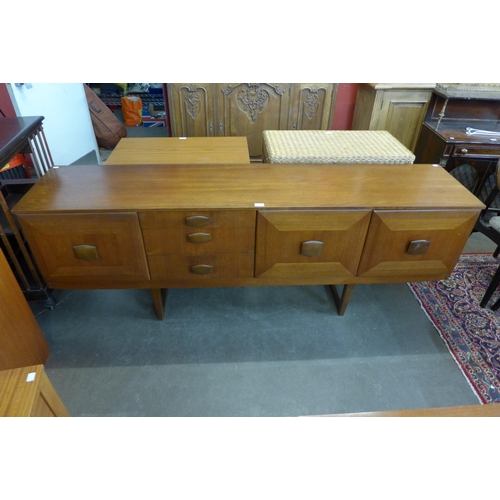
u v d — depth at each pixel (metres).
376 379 1.52
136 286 1.52
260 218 1.33
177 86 2.46
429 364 1.58
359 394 1.46
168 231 1.34
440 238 1.43
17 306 1.34
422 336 1.70
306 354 1.61
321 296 1.89
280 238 1.38
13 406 0.81
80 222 1.29
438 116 2.49
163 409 1.39
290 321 1.75
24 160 2.07
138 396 1.43
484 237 2.36
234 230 1.36
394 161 1.69
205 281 1.51
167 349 1.61
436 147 2.29
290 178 1.51
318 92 2.54
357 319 1.78
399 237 1.41
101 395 1.43
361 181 1.50
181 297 1.86
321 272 1.50
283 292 1.91
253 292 1.91
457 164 2.25
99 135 3.25
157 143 1.90
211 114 2.58
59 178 1.47
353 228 1.38
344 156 1.67
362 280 1.56
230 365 1.55
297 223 1.35
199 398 1.43
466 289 1.95
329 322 1.76
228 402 1.42
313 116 2.64
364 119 2.71
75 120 2.82
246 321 1.75
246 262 1.46
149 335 1.67
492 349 1.64
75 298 1.83
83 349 1.59
